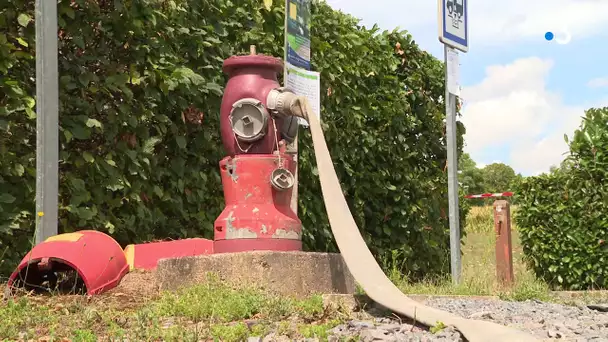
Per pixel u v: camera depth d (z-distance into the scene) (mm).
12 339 3947
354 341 3740
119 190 6527
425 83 10953
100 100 6359
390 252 9930
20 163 5785
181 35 7070
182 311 4691
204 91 7047
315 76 7188
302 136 8375
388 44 10250
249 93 5832
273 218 5734
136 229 6633
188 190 7078
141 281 5664
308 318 4461
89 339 3816
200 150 7250
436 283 9508
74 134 6004
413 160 10492
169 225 6969
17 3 5852
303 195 8383
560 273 9453
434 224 10680
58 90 5883
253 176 5773
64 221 6055
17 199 5801
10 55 5648
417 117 10711
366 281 5066
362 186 9539
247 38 7750
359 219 9477
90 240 5496
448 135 8961
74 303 4855
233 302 4652
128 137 6492
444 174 10984
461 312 5305
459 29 9109
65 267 5930
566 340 3826
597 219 9266
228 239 5734
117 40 6492
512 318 4793
